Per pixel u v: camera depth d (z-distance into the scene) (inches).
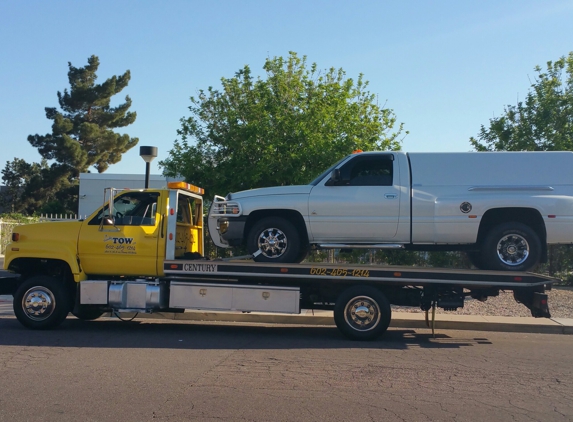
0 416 218.5
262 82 758.5
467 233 371.6
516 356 340.8
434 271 369.7
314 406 235.1
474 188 374.6
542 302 361.7
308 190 387.5
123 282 395.9
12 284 421.4
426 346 367.9
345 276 376.5
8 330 399.9
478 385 272.5
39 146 2081.7
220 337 388.5
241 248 636.1
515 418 225.9
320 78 800.3
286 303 385.7
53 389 253.9
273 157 689.0
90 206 1647.4
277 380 273.7
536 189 371.2
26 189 2090.3
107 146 2082.9
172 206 397.7
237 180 693.9
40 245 397.7
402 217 375.6
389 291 390.9
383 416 224.8
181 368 294.2
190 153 744.3
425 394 255.9
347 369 298.8
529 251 369.7
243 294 389.1
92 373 281.6
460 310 504.7
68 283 414.3
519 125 833.5
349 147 698.2
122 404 233.9
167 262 389.4
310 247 411.2
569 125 805.9
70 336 380.5
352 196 380.5
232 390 255.6
